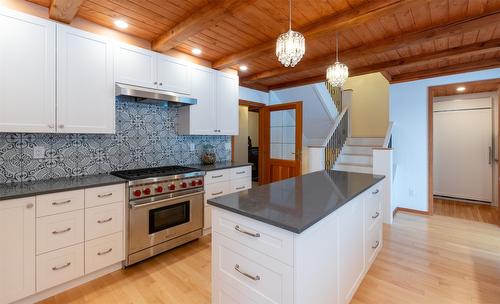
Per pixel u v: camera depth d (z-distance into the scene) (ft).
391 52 10.00
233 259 4.76
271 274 4.14
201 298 6.41
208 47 9.77
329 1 6.54
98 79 7.75
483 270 7.64
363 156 15.52
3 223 5.55
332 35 8.41
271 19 7.55
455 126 16.26
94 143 8.57
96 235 7.02
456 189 16.37
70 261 6.56
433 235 10.39
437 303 6.13
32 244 5.95
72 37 7.20
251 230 4.41
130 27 8.06
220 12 6.63
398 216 12.96
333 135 15.84
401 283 6.96
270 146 16.74
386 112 19.01
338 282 5.28
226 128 12.14
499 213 11.57
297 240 3.78
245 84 15.23
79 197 6.67
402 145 13.69
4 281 5.60
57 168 7.79
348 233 5.73
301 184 6.88
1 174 6.87
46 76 6.73
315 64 10.94
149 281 7.14
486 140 15.31
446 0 6.35
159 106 10.44
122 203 7.55
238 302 4.69
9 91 6.18
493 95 14.99
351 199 5.52
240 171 11.78
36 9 6.64
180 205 9.09
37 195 5.97
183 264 8.11
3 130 6.10
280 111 16.20
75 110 7.28
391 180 11.73
